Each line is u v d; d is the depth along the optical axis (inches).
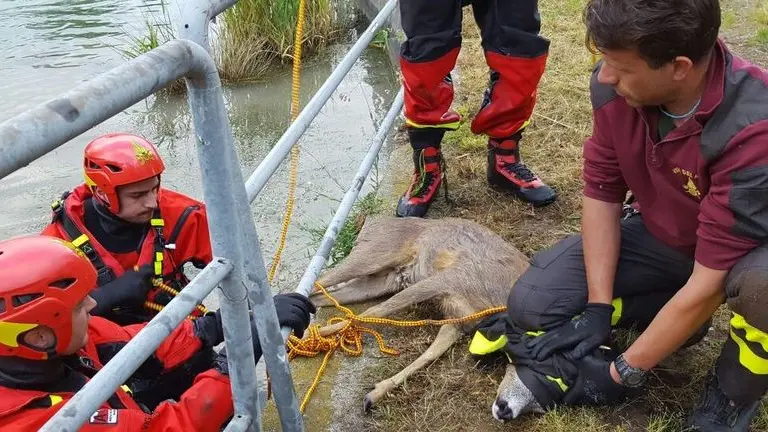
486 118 156.6
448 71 147.3
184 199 121.6
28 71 272.5
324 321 135.9
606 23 81.0
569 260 111.0
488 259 133.7
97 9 341.1
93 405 57.0
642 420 105.7
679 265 107.4
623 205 120.3
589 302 106.6
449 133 192.4
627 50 81.4
